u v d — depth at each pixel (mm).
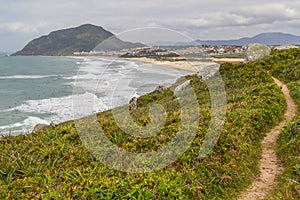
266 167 9977
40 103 45406
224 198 8227
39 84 68625
